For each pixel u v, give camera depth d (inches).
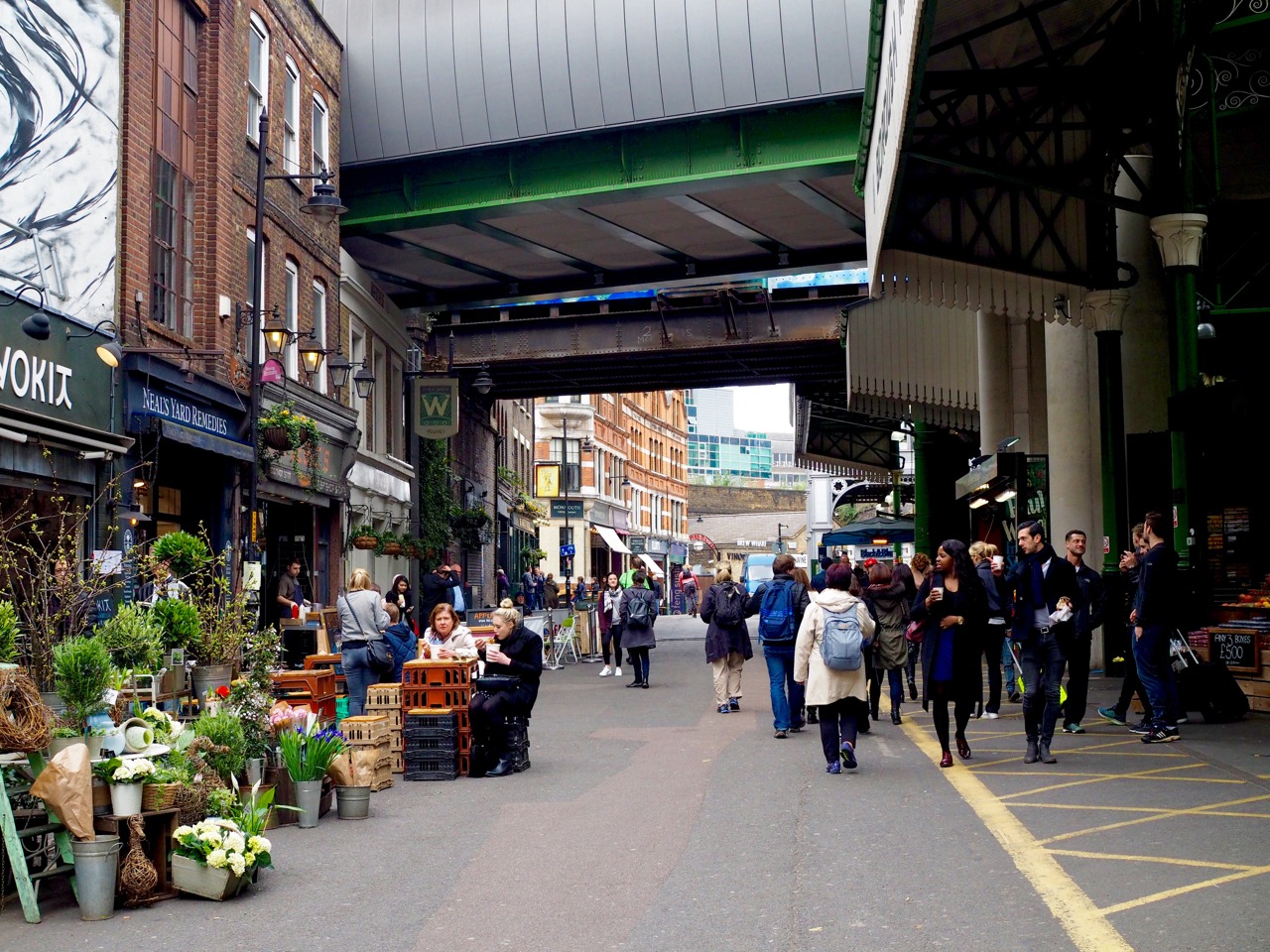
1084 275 646.5
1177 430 590.6
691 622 2322.8
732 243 1224.2
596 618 1255.5
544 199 1052.5
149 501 697.0
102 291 611.5
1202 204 636.1
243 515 800.9
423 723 451.8
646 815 364.8
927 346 1042.1
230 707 366.3
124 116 637.3
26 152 549.6
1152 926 228.4
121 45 633.0
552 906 263.3
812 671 430.0
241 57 816.3
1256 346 699.4
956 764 437.1
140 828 273.9
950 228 642.2
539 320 1489.9
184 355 647.1
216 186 765.3
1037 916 239.5
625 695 777.6
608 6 980.6
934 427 1352.1
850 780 412.5
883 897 259.6
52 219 568.4
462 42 1026.1
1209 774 394.0
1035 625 432.8
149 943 243.3
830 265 1248.8
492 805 393.7
